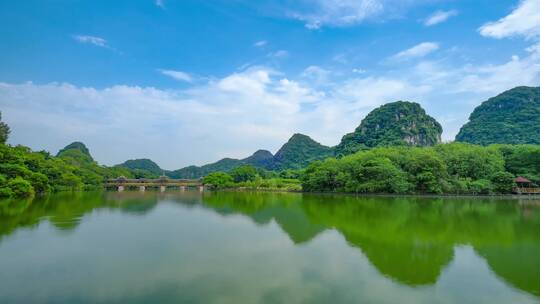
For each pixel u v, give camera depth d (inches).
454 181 2984.7
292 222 1418.6
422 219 1467.8
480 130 7396.7
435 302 553.6
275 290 608.4
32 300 563.2
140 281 657.6
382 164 3176.7
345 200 2571.4
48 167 3368.6
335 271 724.0
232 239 1061.8
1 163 2504.9
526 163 3169.3
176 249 924.6
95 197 2992.1
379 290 608.7
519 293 592.7
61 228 1238.3
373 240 1037.8
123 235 1123.9
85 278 675.4
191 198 3063.5
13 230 1182.3
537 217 1515.7
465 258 823.7
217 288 620.1
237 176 6200.8
